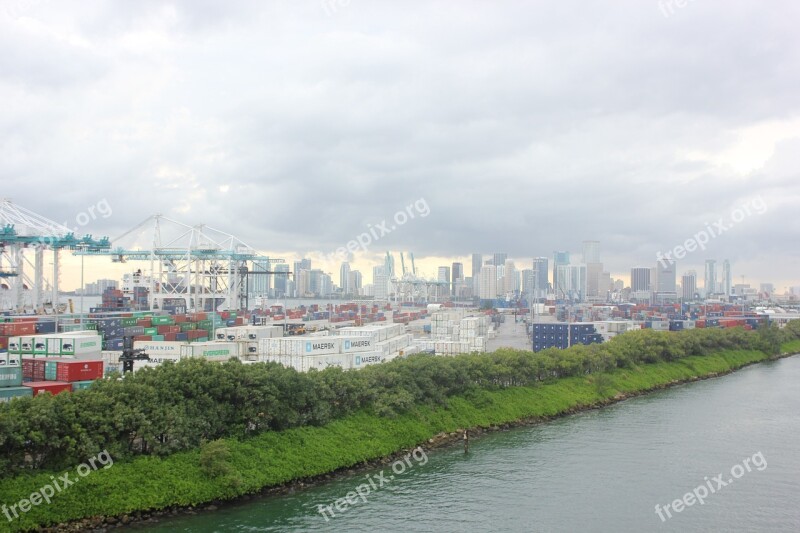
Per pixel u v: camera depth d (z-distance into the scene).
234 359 110.00
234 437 100.50
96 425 86.75
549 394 163.50
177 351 143.75
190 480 89.19
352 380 121.50
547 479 107.12
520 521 89.50
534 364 168.12
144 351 133.50
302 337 154.25
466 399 145.38
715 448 126.88
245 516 87.69
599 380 176.75
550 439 133.12
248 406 103.25
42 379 114.00
